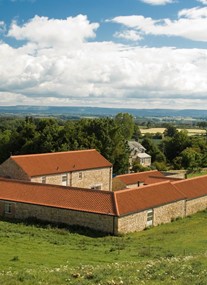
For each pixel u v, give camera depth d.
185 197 55.94
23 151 88.75
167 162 138.88
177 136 142.50
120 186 72.88
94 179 70.38
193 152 121.81
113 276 22.28
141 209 46.81
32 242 35.44
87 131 93.75
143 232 46.12
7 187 53.44
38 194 50.50
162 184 55.34
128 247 36.62
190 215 57.25
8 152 92.31
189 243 39.41
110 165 73.12
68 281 21.39
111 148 93.31
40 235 39.47
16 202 50.53
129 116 157.75
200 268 24.08
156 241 40.53
